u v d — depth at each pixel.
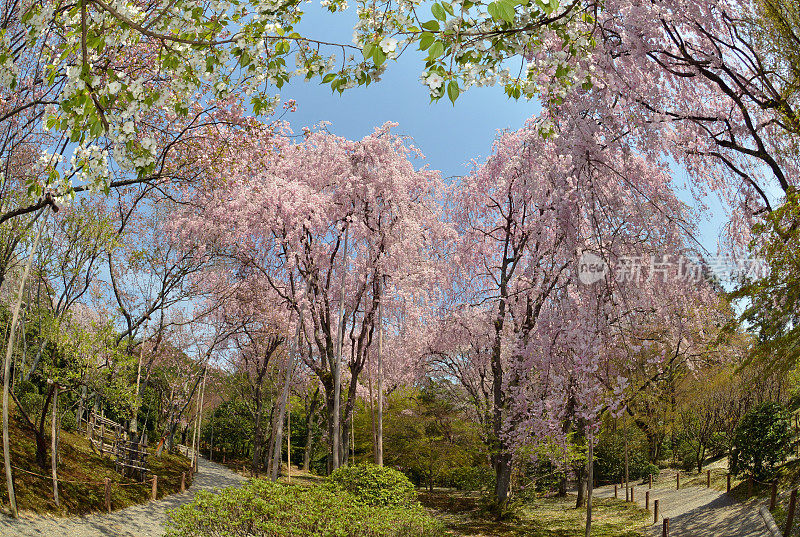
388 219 18.41
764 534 8.82
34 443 11.93
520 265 16.66
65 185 4.70
